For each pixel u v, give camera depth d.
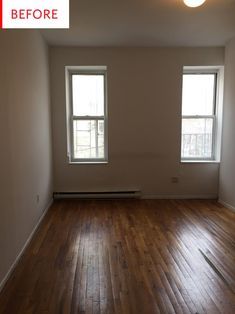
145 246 2.92
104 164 4.79
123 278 2.29
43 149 3.92
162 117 4.74
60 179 4.78
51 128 4.61
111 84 4.62
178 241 3.05
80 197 4.79
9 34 2.41
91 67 4.64
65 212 4.11
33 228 3.24
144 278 2.29
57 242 3.03
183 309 1.90
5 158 2.26
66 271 2.40
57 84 4.58
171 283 2.21
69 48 4.51
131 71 4.62
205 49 4.60
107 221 3.71
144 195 4.89
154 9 3.15
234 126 4.21
